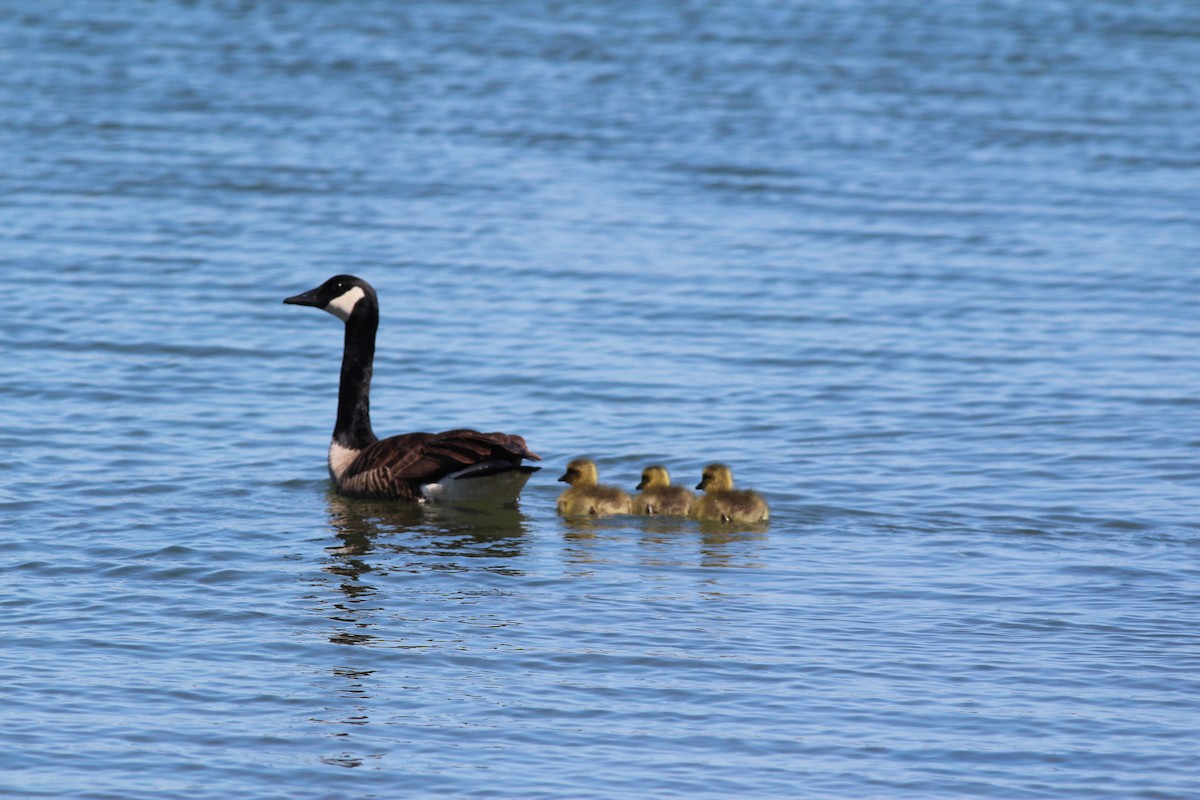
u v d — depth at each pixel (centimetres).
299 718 1063
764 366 2148
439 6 5181
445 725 1057
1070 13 5256
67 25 4706
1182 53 4694
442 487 1597
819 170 3388
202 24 4788
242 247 2725
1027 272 2677
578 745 1030
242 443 1806
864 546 1473
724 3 5325
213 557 1407
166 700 1088
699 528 1536
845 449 1811
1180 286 2592
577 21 4978
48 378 2022
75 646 1180
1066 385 2066
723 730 1055
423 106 3891
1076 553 1453
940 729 1062
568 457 1786
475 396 2003
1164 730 1062
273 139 3528
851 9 5278
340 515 1566
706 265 2684
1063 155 3569
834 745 1036
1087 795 972
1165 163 3503
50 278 2498
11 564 1369
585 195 3152
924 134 3728
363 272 2594
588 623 1248
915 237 2900
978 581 1368
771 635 1229
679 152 3512
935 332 2325
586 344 2234
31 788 958
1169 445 1819
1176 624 1265
